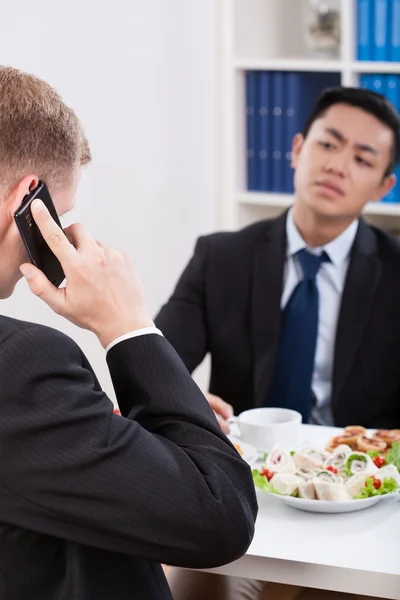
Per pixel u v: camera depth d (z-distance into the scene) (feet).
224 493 3.34
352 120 7.41
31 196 3.44
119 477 3.18
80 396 3.22
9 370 3.12
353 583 4.33
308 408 7.42
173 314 7.80
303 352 7.46
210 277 7.80
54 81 8.77
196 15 11.29
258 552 4.50
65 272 3.55
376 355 7.39
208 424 3.51
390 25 11.03
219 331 7.74
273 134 11.81
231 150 12.00
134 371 3.52
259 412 6.05
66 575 3.32
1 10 7.95
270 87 11.69
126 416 3.63
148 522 3.21
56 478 3.14
